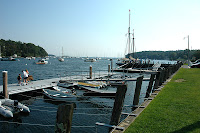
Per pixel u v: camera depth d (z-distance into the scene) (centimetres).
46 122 1202
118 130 569
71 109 408
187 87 1295
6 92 1538
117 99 653
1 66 6912
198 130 533
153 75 1331
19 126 1134
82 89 2039
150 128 569
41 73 4619
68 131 408
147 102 923
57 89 1906
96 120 1230
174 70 2617
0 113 1270
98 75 2994
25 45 17800
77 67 7294
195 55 10112
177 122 610
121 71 4078
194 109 748
